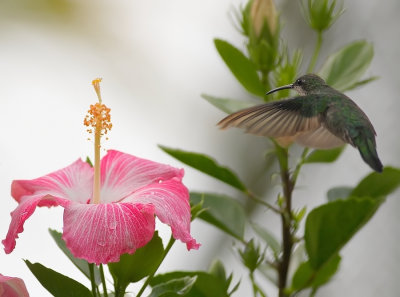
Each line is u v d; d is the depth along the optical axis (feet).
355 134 9.23
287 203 9.37
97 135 9.05
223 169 9.36
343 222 9.25
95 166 9.05
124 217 8.91
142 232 8.91
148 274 8.99
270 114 9.21
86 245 8.88
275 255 9.36
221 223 9.43
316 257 9.28
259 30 9.46
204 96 9.47
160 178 9.08
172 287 9.00
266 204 9.37
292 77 9.48
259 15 9.46
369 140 9.23
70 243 8.88
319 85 9.32
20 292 8.93
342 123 9.25
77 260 9.08
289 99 9.25
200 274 9.22
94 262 8.87
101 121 9.05
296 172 9.41
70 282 8.95
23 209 8.95
